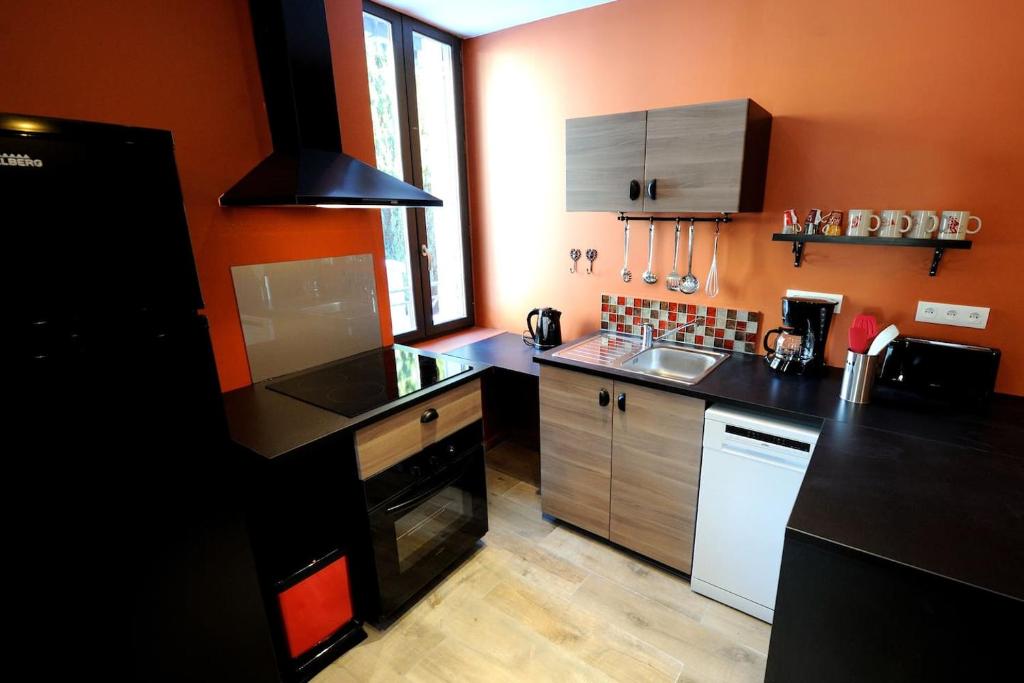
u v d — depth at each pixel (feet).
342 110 6.92
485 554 7.49
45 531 3.35
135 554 3.80
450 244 10.43
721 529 6.18
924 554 3.06
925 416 5.27
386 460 5.68
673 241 8.04
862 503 3.66
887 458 4.36
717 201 6.31
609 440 7.05
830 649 3.42
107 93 4.89
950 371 5.62
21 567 3.27
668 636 6.00
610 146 7.04
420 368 6.99
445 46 9.54
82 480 3.50
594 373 6.93
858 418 5.24
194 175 5.61
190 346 3.96
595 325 9.36
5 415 3.14
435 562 6.66
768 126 6.74
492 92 9.64
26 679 3.38
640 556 7.38
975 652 2.89
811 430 5.38
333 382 6.47
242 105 5.93
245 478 4.75
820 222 6.50
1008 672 2.82
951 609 2.90
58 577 3.44
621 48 7.94
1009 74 5.25
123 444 3.67
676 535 6.70
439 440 6.42
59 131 3.28
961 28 5.41
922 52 5.66
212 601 4.34
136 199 3.68
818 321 6.56
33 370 3.23
